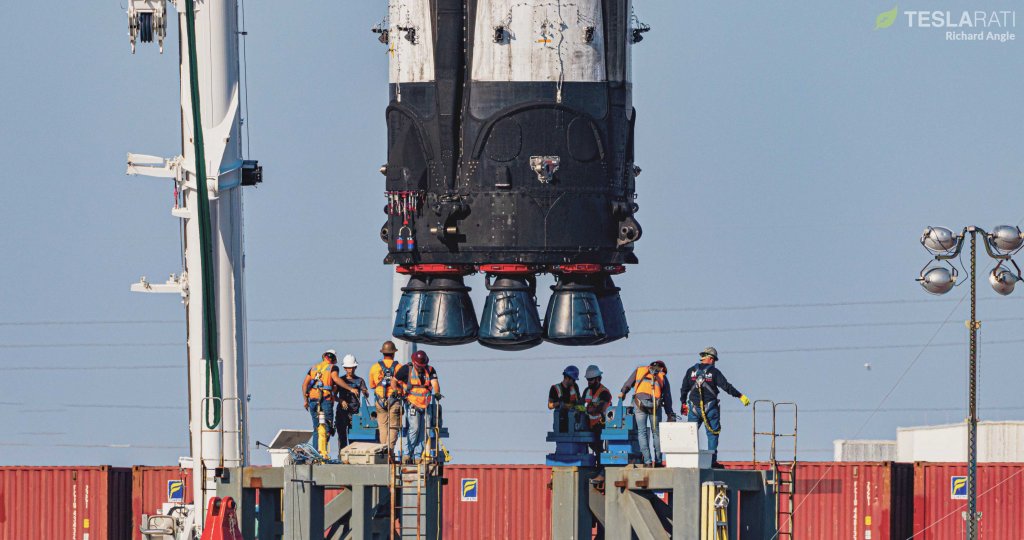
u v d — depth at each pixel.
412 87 144.75
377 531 141.62
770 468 138.88
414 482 134.50
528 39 142.25
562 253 142.12
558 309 144.75
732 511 135.38
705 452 132.12
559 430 138.50
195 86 160.38
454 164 143.12
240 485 141.25
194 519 156.75
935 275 134.38
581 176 142.38
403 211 144.38
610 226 143.62
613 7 144.25
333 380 142.25
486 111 142.25
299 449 140.12
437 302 144.88
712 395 136.25
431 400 136.00
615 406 137.00
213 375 159.12
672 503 134.88
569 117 142.25
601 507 138.38
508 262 142.50
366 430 143.12
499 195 142.00
